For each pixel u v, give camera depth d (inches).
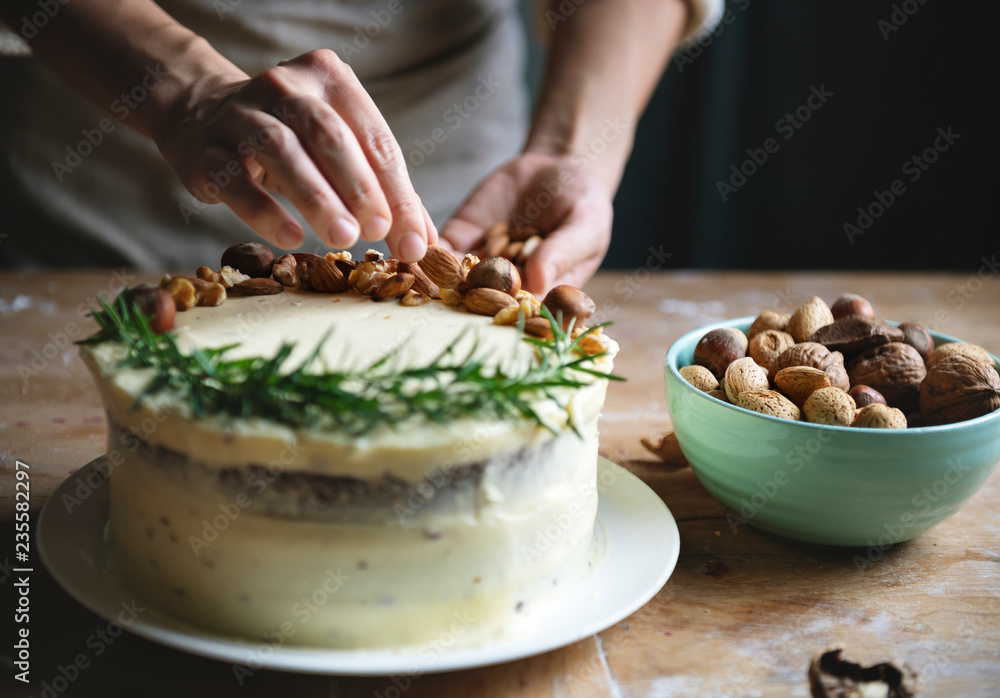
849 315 27.1
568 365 21.5
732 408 23.5
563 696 21.0
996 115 56.2
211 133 25.1
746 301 41.4
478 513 20.6
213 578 20.7
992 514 26.7
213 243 43.9
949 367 24.2
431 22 42.3
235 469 20.0
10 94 40.7
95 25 29.5
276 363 20.0
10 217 43.2
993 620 22.9
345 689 21.0
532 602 21.6
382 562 20.4
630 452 29.4
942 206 59.4
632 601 21.7
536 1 44.3
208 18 38.9
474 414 20.1
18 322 36.8
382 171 25.2
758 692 21.1
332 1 40.2
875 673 21.3
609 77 40.2
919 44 57.0
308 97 24.2
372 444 19.6
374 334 22.6
